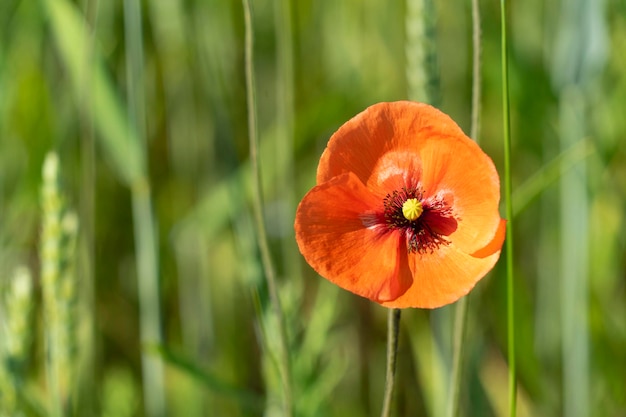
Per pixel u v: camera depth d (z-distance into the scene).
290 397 0.55
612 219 0.77
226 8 0.85
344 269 0.49
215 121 0.73
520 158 0.87
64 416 0.59
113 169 0.88
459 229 0.50
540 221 0.87
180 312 0.88
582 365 0.70
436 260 0.50
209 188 0.82
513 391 0.53
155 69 0.89
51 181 0.58
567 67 0.68
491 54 0.71
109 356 0.87
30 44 0.82
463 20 0.84
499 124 0.84
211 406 0.77
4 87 0.73
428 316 0.72
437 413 0.69
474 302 0.71
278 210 0.84
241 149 0.87
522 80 0.71
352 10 0.87
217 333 0.83
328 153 0.50
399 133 0.50
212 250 0.84
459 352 0.54
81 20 0.68
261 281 0.63
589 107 0.73
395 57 0.87
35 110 0.81
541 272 0.82
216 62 0.79
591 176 0.72
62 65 0.88
